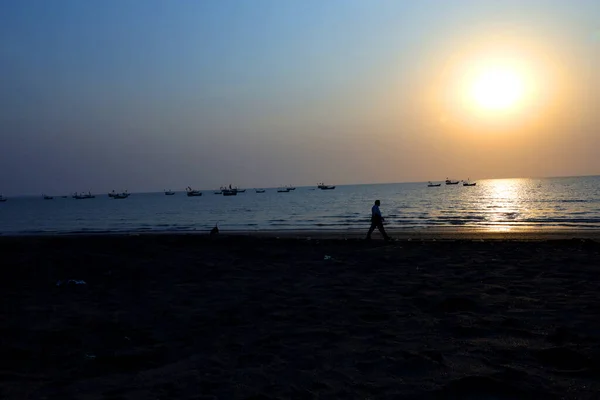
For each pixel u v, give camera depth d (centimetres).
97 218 7412
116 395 508
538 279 1105
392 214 5744
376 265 1388
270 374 557
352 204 9412
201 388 521
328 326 756
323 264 1430
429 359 577
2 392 523
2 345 694
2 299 1018
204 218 6438
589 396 466
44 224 6272
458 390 486
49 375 582
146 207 11794
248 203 11969
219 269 1357
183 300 982
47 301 997
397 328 732
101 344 703
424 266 1348
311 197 14900
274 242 2019
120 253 1673
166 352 661
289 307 892
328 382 526
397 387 504
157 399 494
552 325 720
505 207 6588
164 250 1759
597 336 656
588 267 1246
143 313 880
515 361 575
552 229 3384
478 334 688
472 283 1079
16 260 1441
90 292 1090
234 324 789
